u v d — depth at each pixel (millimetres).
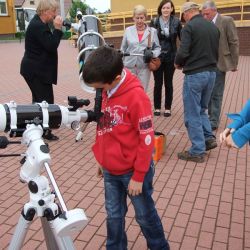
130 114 2111
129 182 2230
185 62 4383
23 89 9719
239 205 3617
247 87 9562
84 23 3287
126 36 5637
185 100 4520
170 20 6461
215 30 4344
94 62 1983
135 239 3053
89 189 3961
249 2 16969
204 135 4848
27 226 1838
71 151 5109
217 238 3078
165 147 4973
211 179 4207
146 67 5609
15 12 29953
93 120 2078
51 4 4941
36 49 5066
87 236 3092
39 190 1779
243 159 4797
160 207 3562
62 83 10617
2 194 3840
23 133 1809
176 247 2955
